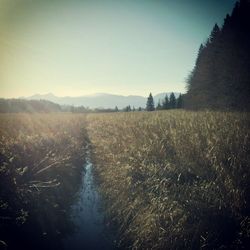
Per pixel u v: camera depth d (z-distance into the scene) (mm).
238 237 6488
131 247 8117
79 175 16312
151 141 13625
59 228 9648
